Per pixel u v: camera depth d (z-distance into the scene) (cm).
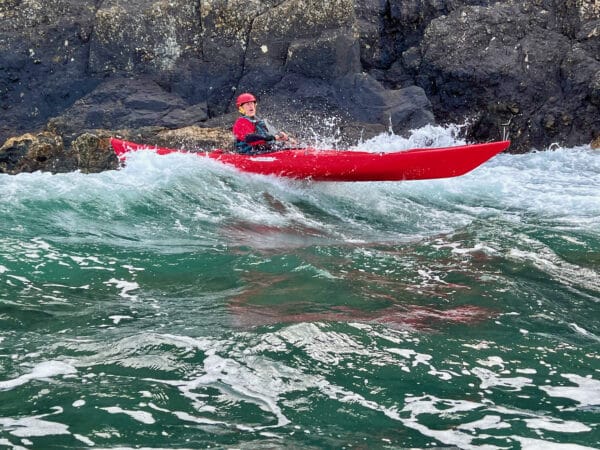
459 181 832
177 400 329
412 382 348
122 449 288
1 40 1022
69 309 441
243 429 305
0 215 647
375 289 477
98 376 351
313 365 363
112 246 578
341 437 299
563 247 581
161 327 410
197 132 940
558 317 434
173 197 726
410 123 1002
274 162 771
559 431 304
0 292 468
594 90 1005
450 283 491
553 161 957
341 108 1011
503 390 341
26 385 341
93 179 777
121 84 1016
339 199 755
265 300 455
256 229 645
